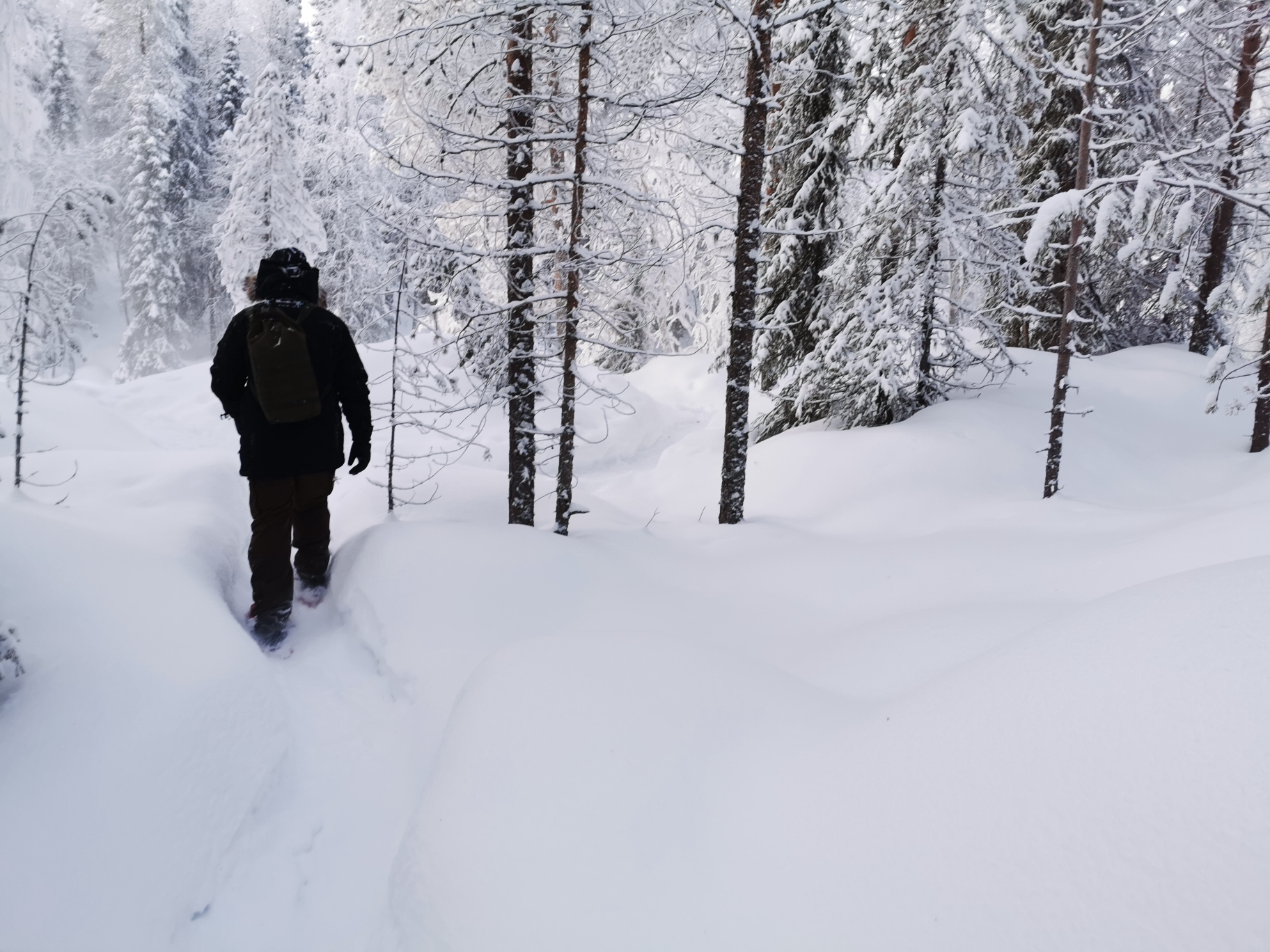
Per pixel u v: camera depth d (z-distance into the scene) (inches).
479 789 81.4
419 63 217.9
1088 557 182.4
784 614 178.2
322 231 845.8
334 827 98.1
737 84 397.7
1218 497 306.0
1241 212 534.6
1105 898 45.8
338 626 153.3
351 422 158.6
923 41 359.9
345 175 752.3
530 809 77.5
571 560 177.0
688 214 523.5
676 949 60.5
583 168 212.5
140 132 1184.8
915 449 344.5
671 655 103.9
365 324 814.5
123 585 117.0
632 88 240.5
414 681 128.0
